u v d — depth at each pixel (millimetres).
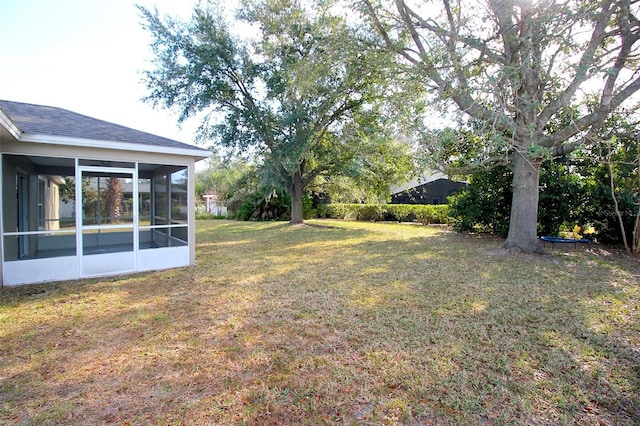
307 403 2512
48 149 5824
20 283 5758
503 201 11375
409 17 8414
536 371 2939
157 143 6801
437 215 17516
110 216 9148
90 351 3330
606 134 7578
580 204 10141
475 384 2730
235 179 23625
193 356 3223
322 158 15344
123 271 6637
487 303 4684
